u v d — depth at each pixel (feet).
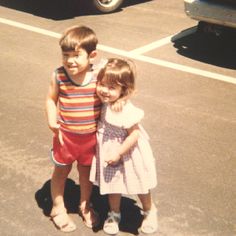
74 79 9.43
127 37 22.58
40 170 12.80
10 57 19.81
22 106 16.03
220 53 21.24
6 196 11.80
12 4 26.89
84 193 10.76
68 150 9.93
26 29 23.03
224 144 14.39
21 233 10.69
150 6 27.53
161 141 14.37
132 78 9.36
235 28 20.04
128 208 11.57
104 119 9.62
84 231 10.81
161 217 11.28
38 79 18.01
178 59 20.39
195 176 12.81
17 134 14.42
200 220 11.26
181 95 17.28
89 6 25.44
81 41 9.07
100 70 9.41
